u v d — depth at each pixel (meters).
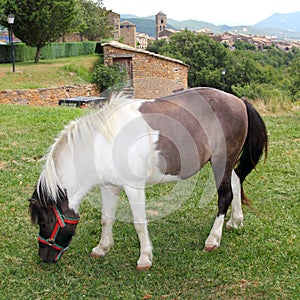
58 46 26.36
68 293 3.51
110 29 41.97
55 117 9.88
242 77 38.56
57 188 3.42
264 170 6.53
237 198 4.55
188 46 36.56
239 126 4.07
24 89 15.98
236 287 3.56
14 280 3.67
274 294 3.45
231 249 4.21
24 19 21.45
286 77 45.44
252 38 104.81
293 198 5.44
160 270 3.84
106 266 3.90
